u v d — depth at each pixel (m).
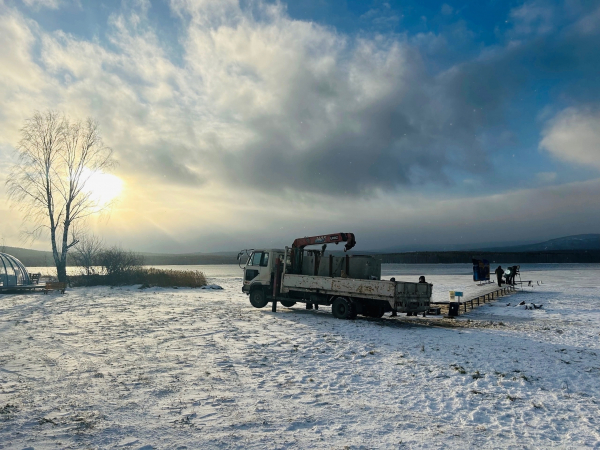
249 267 20.31
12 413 5.63
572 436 5.52
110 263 35.59
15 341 10.86
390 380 8.08
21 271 32.50
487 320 17.94
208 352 9.95
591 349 11.45
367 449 4.89
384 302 16.31
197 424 5.48
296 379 7.94
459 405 6.72
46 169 34.06
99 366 8.34
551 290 34.06
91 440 4.83
